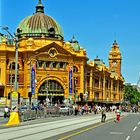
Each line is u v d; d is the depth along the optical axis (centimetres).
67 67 12219
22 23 13062
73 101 12100
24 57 11806
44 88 11875
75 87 12488
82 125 4522
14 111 4522
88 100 13450
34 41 12188
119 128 4031
